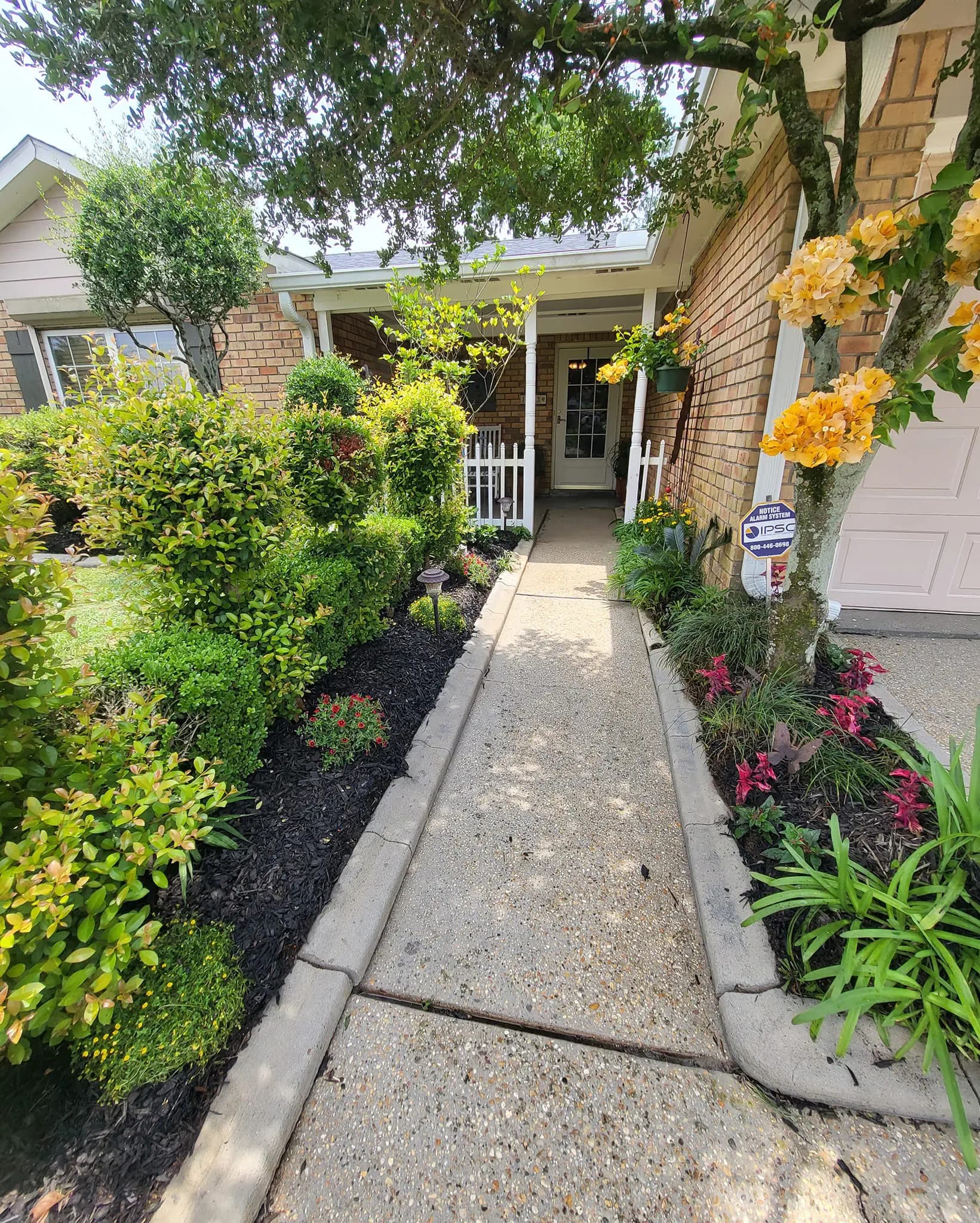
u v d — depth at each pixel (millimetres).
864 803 1964
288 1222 1127
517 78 2059
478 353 5770
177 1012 1341
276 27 1694
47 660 1462
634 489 6344
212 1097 1268
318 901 1737
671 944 1698
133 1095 1229
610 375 5297
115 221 4812
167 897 1646
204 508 2082
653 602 4207
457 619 3822
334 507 3012
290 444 2914
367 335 7785
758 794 2074
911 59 2549
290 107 1982
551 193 2758
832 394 1652
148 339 7000
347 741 2330
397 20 1758
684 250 4895
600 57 1895
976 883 1564
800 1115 1278
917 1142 1226
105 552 2197
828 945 1537
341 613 2857
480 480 6703
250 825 1959
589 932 1744
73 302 6465
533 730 2855
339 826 2008
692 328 5359
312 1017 1439
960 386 1554
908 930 1436
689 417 5199
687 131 2793
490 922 1783
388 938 1731
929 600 3738
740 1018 1423
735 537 3471
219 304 5312
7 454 1312
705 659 3027
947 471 3512
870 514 3660
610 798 2350
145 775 1355
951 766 1710
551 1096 1330
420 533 4145
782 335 2949
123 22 1728
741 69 1886
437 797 2369
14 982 1137
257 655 2238
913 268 1496
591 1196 1160
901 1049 1274
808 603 2438
